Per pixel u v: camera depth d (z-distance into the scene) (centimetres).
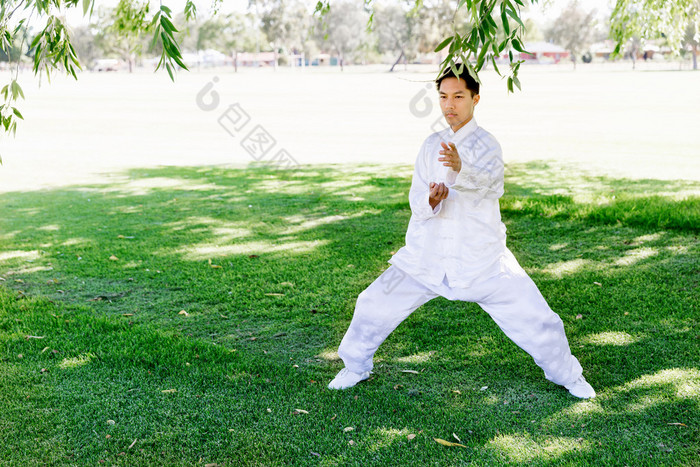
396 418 312
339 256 596
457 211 305
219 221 748
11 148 1509
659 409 312
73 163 1269
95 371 365
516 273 314
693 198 775
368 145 1523
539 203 771
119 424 309
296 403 328
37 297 489
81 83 5447
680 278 506
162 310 466
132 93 3988
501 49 268
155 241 659
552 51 10700
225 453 286
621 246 604
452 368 366
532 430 299
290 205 834
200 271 556
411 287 321
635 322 422
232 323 441
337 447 289
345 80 5428
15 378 355
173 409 323
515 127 1853
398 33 6050
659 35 704
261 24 7831
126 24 508
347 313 455
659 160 1169
